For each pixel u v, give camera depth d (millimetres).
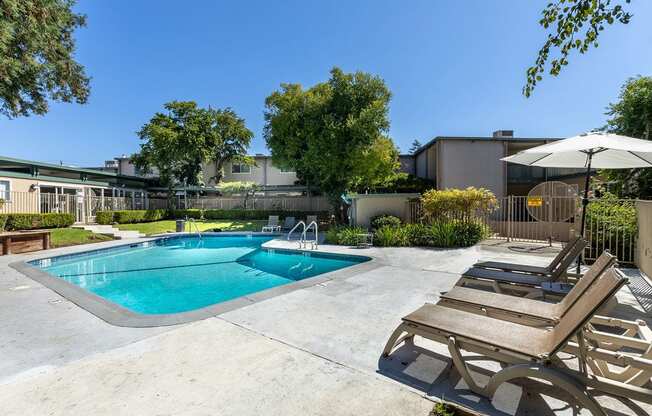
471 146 16859
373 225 12336
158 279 7695
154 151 23844
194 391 2240
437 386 2289
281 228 18922
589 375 1994
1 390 2291
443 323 2496
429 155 19312
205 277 7875
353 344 3006
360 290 4930
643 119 8812
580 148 3818
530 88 2910
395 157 17641
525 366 1948
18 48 9312
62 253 9852
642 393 1724
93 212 19109
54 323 3658
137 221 20094
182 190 25000
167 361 2691
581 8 2348
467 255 8281
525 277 4551
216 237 16469
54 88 11766
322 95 16281
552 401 2094
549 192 11711
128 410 2039
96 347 3010
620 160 4957
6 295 4883
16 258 8883
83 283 7328
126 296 6312
